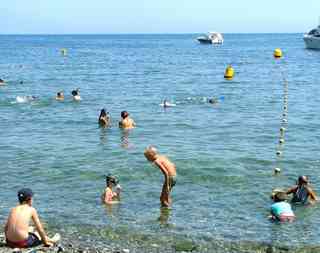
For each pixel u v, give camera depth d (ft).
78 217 44.93
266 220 44.24
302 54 371.15
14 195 50.93
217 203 48.67
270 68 241.35
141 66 258.37
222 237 40.42
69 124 90.68
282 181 55.42
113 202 48.96
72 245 38.58
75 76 197.36
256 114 101.96
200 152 68.28
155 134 81.56
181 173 58.29
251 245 38.86
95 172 58.90
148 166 61.05
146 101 122.42
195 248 38.34
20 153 68.18
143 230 41.91
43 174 58.34
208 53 415.64
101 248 38.06
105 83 169.58
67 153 68.08
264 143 74.54
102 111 89.45
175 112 104.88
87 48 540.52
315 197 49.01
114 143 74.43
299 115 100.27
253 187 53.42
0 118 97.09
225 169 59.82
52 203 48.70
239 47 549.13
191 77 192.85
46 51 465.47
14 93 137.59
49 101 119.96
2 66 255.70
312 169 60.18
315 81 175.22
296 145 73.00
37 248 37.29
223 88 153.48
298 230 41.88
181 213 45.93
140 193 51.57
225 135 80.69
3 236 40.11
